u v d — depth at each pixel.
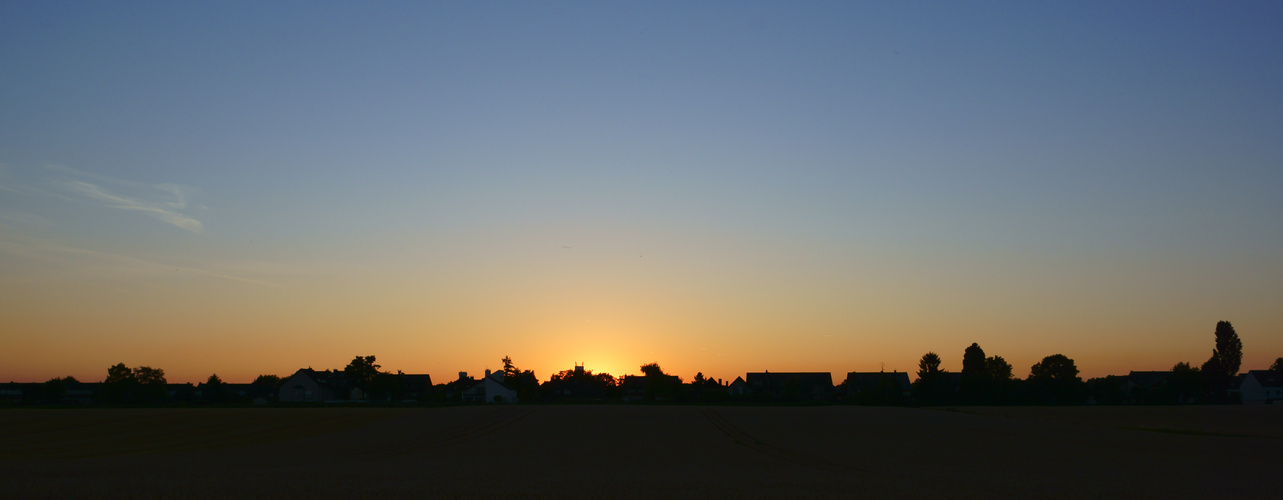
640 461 36.50
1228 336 133.88
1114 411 96.38
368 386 151.12
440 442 50.69
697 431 60.38
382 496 20.91
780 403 132.38
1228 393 133.38
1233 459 38.91
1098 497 22.69
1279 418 80.88
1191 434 58.78
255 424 68.50
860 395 127.81
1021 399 121.88
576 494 21.91
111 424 66.88
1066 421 76.62
